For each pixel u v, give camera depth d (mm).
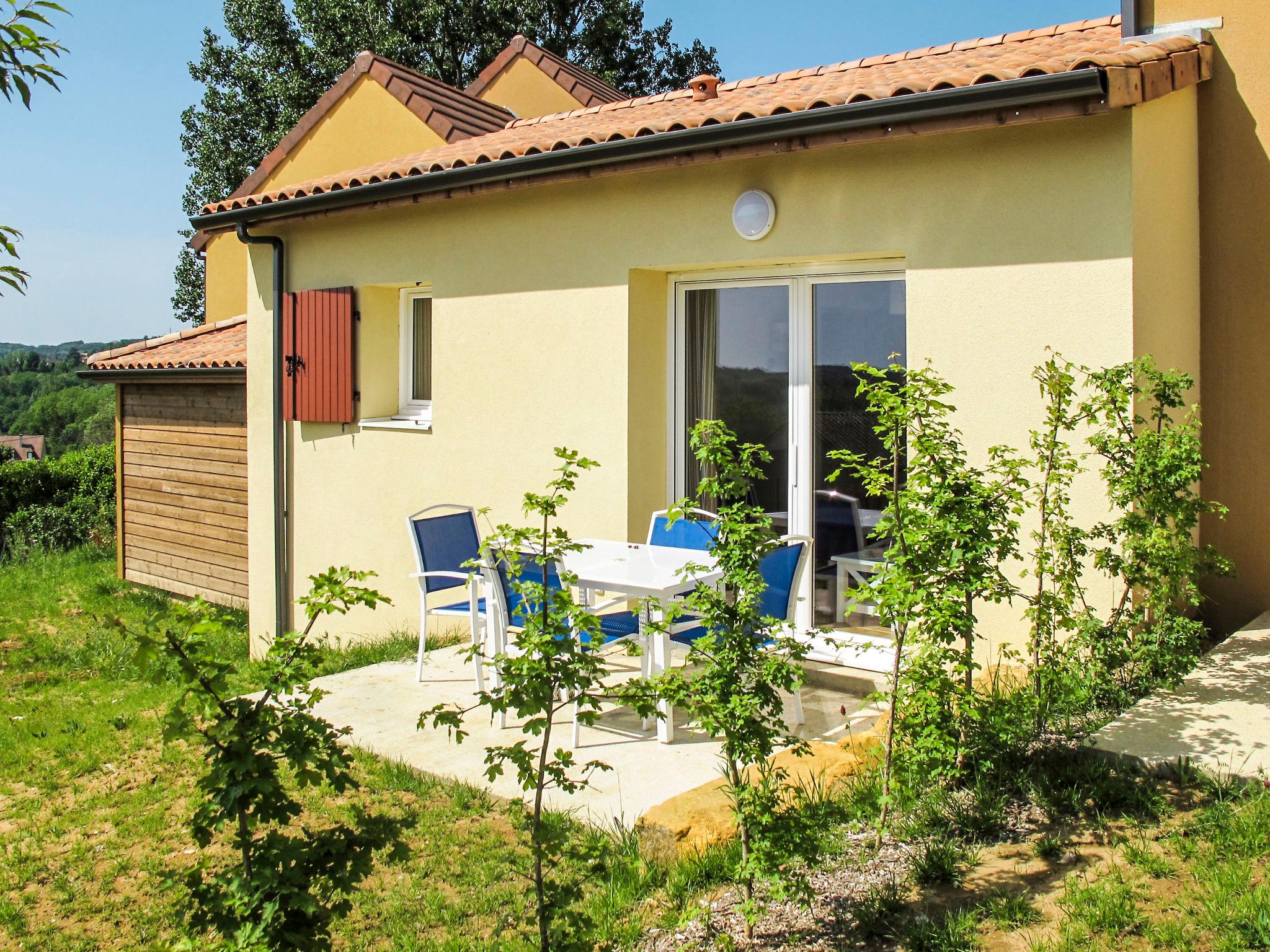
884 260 6215
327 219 9141
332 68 26656
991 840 3789
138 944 3945
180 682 2711
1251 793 3787
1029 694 4637
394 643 7863
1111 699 4773
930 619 3840
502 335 7820
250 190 15219
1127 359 5074
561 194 7383
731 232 6488
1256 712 4496
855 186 5965
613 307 7117
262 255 9820
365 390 8977
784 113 5688
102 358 13305
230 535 11789
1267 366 6125
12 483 18125
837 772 4410
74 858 4684
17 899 4336
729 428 7016
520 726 5758
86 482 18797
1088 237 5184
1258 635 5711
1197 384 6309
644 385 7160
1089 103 4859
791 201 6223
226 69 28312
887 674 4660
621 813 4480
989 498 3889
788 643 3510
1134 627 5066
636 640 5617
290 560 9695
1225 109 6180
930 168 5688
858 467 4129
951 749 3832
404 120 12977
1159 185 5465
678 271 7125
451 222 8133
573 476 3209
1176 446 4777
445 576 6797
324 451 9289
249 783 2602
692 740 5418
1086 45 6555
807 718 5605
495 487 7914
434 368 8320
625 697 3270
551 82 14195
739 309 6957
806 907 3326
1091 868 3484
